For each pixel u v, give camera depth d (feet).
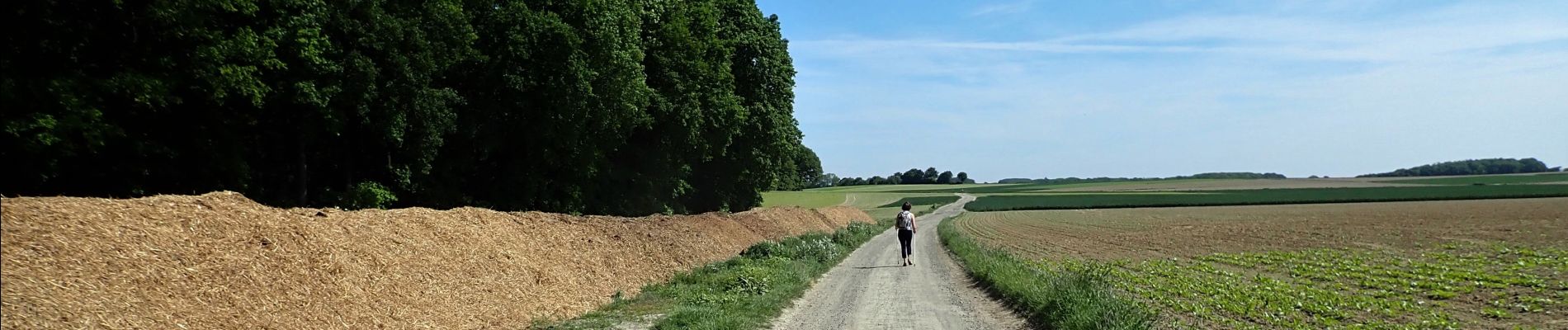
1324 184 568.00
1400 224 143.84
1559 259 67.51
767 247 70.18
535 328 34.53
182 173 65.92
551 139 97.35
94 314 22.18
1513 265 63.87
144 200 30.07
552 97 94.32
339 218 36.73
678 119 122.21
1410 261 71.77
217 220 30.58
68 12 53.31
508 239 46.01
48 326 20.71
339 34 73.77
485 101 91.25
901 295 48.11
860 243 108.99
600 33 98.27
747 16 148.77
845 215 192.24
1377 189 424.05
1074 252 93.45
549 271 44.47
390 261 35.06
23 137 50.06
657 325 34.50
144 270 25.29
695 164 155.43
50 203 26.35
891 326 36.04
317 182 85.97
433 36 81.05
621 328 35.04
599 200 124.36
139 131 61.11
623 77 102.42
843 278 59.06
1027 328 35.12
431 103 79.82
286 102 70.64
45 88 50.60
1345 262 71.72
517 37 88.94
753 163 156.35
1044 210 311.06
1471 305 43.50
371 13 74.13
